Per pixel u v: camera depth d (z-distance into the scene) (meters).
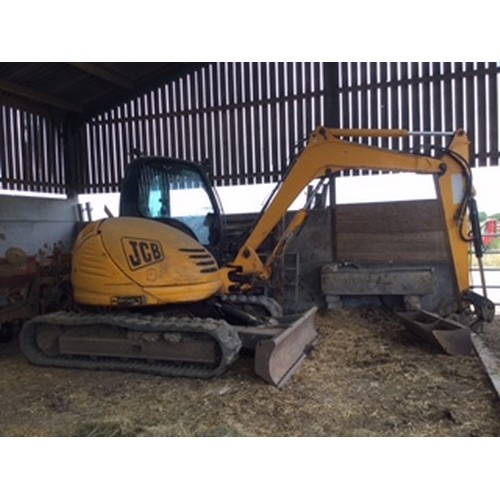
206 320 4.17
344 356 4.74
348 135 5.27
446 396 3.63
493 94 6.88
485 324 5.92
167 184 5.40
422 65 7.22
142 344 4.29
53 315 4.66
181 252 4.39
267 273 5.87
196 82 8.56
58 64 7.61
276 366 4.01
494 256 13.78
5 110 8.31
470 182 4.85
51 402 3.73
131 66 8.20
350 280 6.54
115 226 4.51
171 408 3.52
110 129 9.16
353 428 3.14
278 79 8.06
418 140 7.30
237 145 8.38
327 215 7.15
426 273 6.27
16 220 8.03
